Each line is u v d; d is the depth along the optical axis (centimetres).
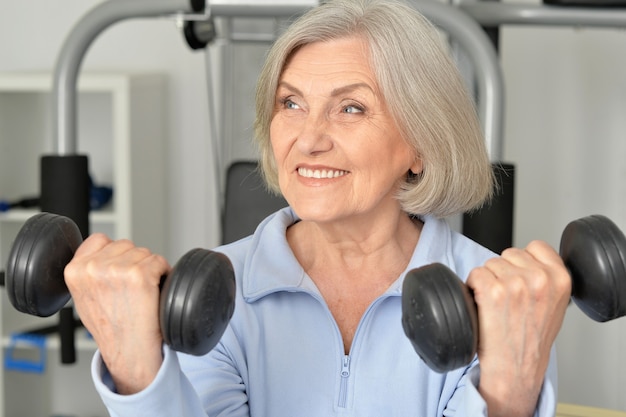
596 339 388
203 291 127
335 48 155
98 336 134
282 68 160
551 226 389
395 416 159
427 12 235
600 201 386
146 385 134
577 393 391
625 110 382
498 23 259
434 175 164
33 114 399
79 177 246
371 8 157
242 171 253
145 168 376
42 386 398
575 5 255
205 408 153
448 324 124
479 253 173
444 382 160
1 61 413
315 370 161
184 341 128
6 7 411
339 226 163
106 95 403
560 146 386
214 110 398
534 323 130
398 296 159
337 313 167
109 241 137
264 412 162
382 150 156
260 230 174
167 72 400
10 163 391
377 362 160
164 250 402
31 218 139
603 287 133
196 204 404
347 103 155
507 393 135
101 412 402
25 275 135
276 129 159
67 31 409
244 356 164
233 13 248
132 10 251
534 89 385
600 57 381
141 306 130
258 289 164
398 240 173
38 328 369
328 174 155
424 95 158
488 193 176
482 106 235
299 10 244
